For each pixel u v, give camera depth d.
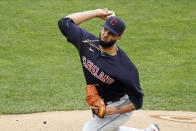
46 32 49.06
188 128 22.75
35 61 40.16
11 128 22.58
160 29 50.22
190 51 43.22
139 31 49.62
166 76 36.03
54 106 28.64
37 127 22.72
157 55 42.16
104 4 58.47
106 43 14.70
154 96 31.17
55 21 52.41
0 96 30.86
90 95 15.43
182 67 38.53
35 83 34.12
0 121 24.19
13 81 34.47
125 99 16.33
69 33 15.83
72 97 30.80
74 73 36.94
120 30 14.80
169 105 29.08
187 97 31.02
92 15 16.53
